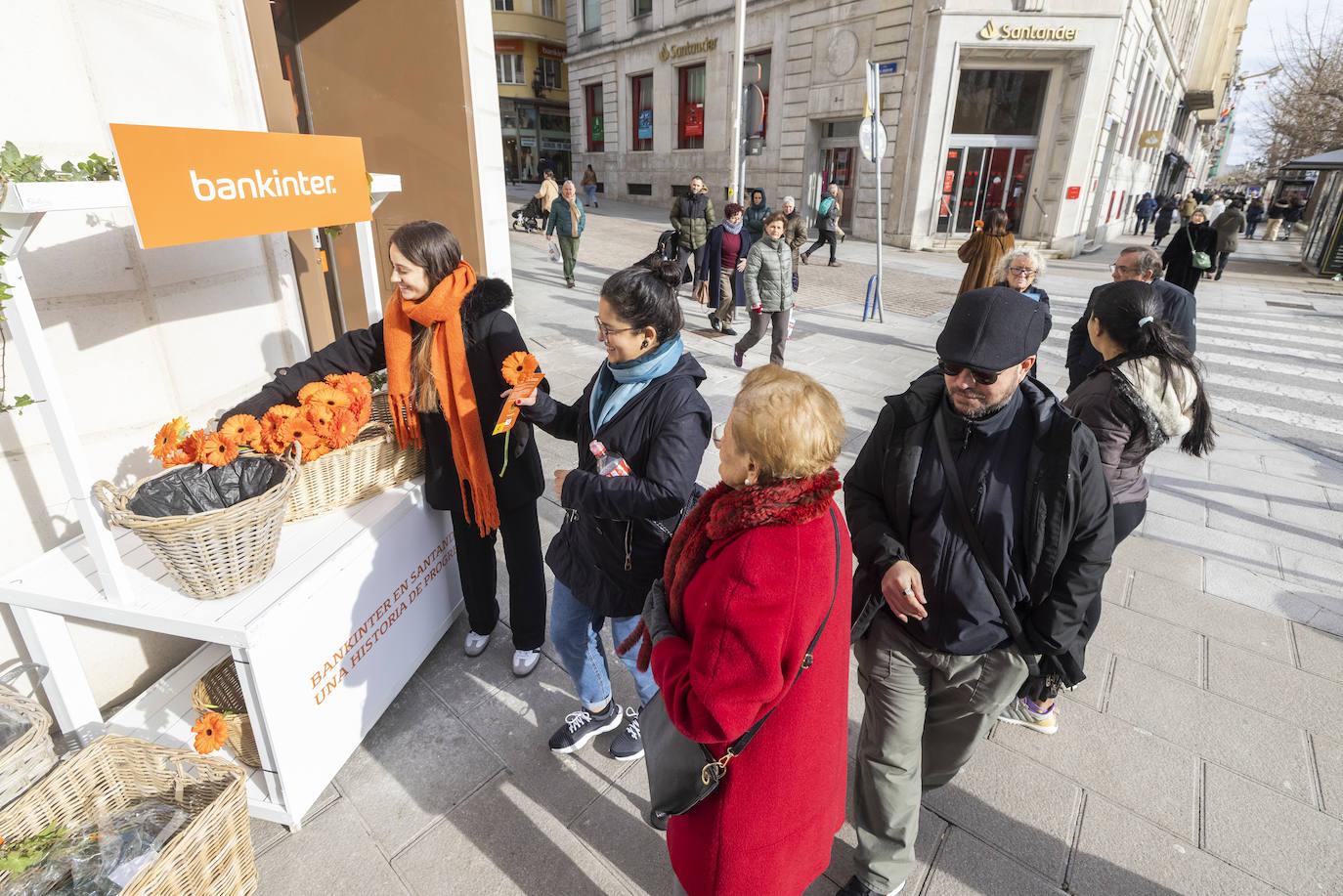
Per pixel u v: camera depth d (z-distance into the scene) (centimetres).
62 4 209
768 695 117
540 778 231
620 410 183
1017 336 151
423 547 267
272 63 319
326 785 221
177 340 256
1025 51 1517
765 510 121
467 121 466
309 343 367
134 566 204
